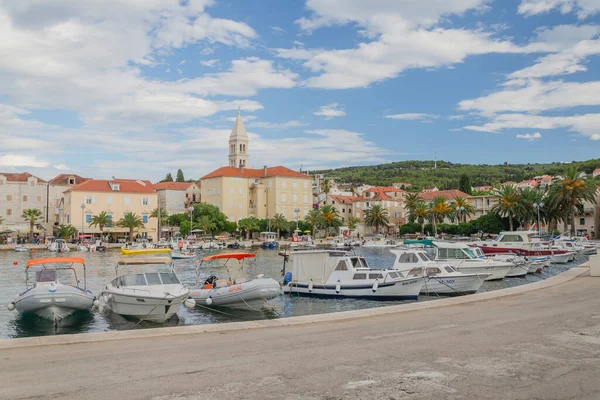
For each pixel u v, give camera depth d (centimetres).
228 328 1420
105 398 812
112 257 7056
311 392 832
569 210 8888
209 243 9294
